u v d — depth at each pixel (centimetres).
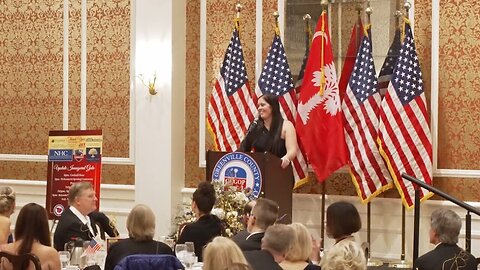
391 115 732
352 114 755
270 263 414
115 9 876
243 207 659
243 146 757
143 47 845
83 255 517
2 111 930
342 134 752
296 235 427
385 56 773
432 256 469
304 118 762
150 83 838
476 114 733
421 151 729
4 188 578
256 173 696
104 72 883
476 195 734
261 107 747
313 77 762
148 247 487
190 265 506
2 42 927
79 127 896
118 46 875
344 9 785
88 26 890
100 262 530
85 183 606
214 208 648
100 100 885
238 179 702
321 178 759
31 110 919
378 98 748
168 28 834
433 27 746
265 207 500
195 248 559
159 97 838
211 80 841
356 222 475
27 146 923
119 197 872
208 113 821
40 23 912
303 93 765
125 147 873
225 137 808
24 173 925
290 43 808
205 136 844
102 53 884
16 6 923
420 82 731
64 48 901
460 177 738
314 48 763
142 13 845
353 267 343
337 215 474
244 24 829
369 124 747
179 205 845
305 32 802
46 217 484
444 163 744
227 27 835
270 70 789
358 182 753
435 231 477
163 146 837
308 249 429
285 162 722
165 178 836
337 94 755
